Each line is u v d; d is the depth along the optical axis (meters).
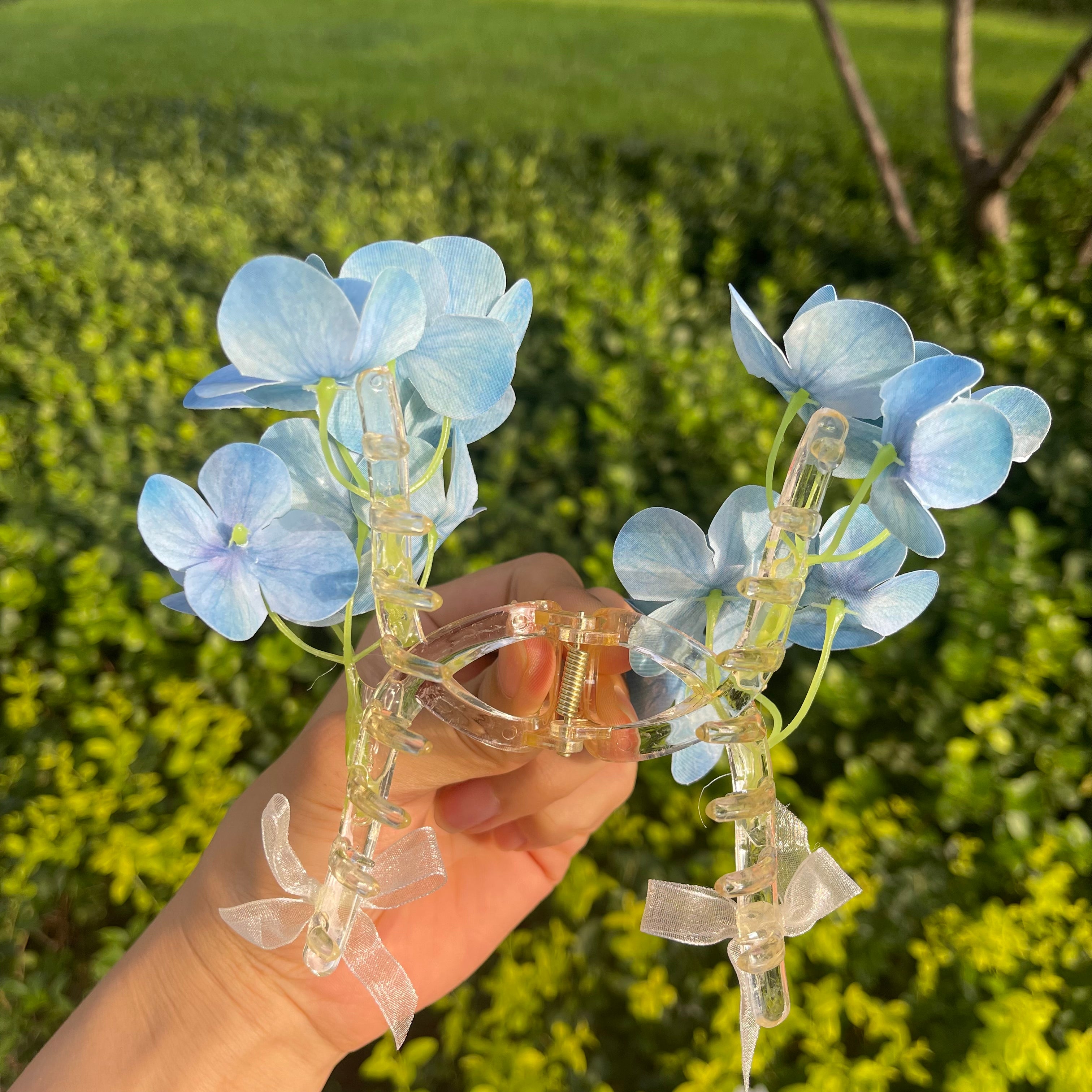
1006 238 1.31
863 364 0.17
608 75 2.79
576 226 1.42
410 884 0.19
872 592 0.20
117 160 1.97
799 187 1.65
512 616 0.19
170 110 2.40
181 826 0.62
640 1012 0.54
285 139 2.11
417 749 0.17
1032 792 0.60
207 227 1.44
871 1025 0.51
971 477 0.17
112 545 0.84
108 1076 0.29
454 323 0.17
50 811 0.65
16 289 1.27
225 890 0.30
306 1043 0.32
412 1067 0.54
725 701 0.18
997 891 0.61
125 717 0.68
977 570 0.72
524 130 2.18
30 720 0.70
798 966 0.55
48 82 2.80
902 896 0.59
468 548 0.82
